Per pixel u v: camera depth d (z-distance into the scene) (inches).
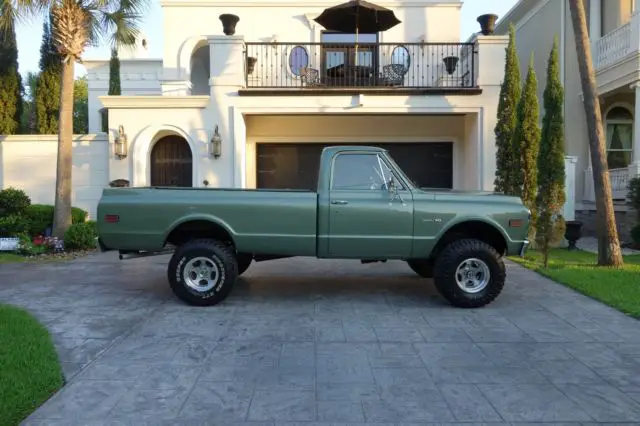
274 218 274.7
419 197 274.7
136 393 172.9
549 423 153.2
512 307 279.3
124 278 358.0
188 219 274.7
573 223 478.0
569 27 625.0
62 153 489.7
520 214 274.8
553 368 194.4
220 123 520.1
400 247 274.7
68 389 175.9
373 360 202.4
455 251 273.0
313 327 244.1
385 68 562.6
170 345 219.6
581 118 622.2
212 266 279.4
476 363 199.5
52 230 500.1
